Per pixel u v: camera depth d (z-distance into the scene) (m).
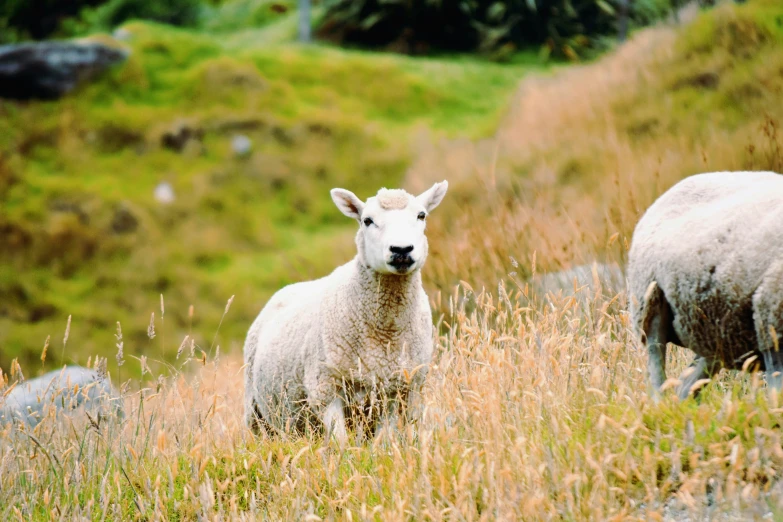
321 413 9.19
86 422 9.06
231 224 32.72
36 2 55.69
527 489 6.64
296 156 35.91
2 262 30.83
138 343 26.47
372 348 9.09
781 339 6.84
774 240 6.87
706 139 20.06
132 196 34.03
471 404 7.47
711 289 7.22
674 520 6.48
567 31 46.00
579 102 26.83
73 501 8.14
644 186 15.41
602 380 7.96
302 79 41.41
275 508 7.57
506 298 8.89
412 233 8.92
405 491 6.92
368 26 46.53
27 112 39.09
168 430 8.89
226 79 40.50
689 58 26.22
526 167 23.33
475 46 46.91
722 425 6.76
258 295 28.41
